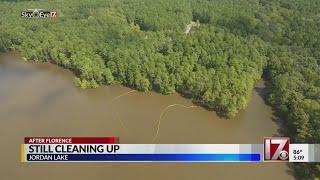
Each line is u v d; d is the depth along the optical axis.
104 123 132.75
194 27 196.38
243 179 106.62
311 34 173.12
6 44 187.12
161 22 191.50
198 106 140.75
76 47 169.12
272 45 167.25
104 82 156.62
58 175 109.44
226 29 180.75
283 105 130.38
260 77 153.88
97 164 113.19
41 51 175.62
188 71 147.38
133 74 151.12
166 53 166.38
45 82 161.38
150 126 130.38
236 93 134.88
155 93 149.62
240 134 125.12
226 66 147.62
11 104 145.00
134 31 184.75
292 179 106.44
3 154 118.44
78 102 146.25
